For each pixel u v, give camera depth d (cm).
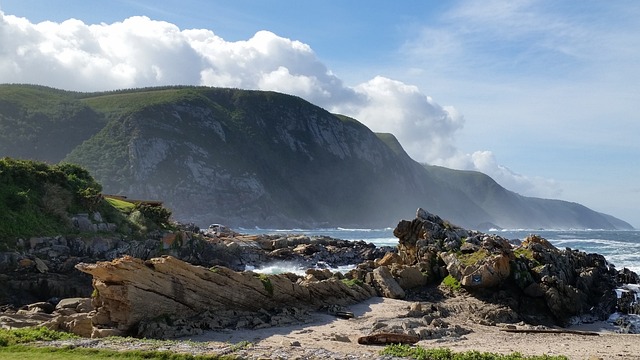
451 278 4056
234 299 2889
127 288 2489
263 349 2044
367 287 3791
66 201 5722
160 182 19425
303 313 3061
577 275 4353
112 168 19388
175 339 2383
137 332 2475
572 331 2964
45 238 5012
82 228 5606
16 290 3984
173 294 2652
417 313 3178
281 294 3111
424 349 2075
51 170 6016
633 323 3600
